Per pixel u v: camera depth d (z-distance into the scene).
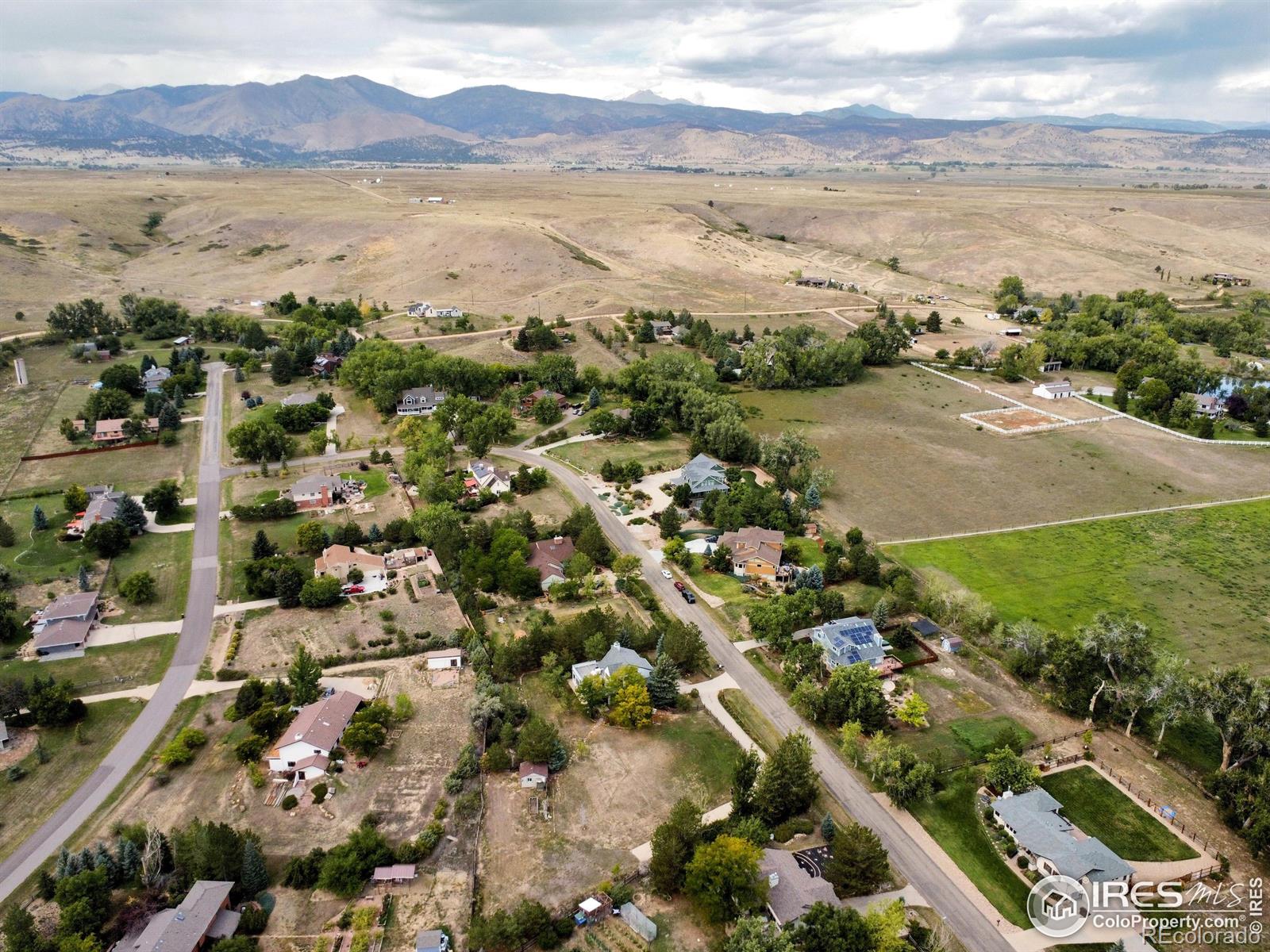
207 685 101.56
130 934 68.62
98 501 141.88
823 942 66.06
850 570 125.94
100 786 85.56
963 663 107.62
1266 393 196.38
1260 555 133.25
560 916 70.94
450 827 80.88
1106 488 159.62
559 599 120.12
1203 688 88.94
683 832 75.44
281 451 167.00
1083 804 83.88
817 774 83.56
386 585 124.00
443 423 181.62
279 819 81.56
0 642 108.50
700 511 147.75
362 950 67.19
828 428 192.00
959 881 75.44
